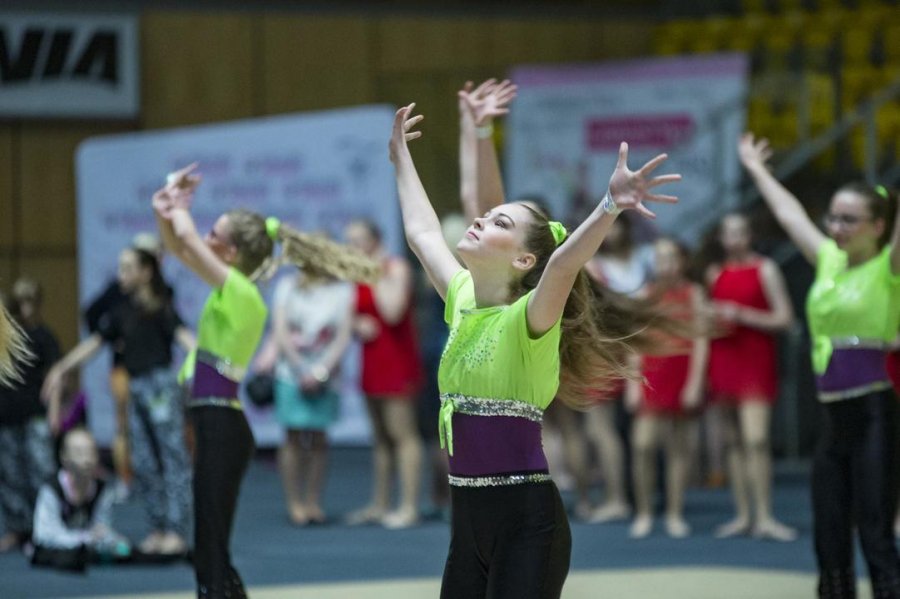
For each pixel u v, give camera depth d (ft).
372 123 59.47
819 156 60.23
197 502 27.20
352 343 58.59
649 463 44.62
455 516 19.35
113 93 73.10
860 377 26.78
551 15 78.02
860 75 66.54
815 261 28.17
